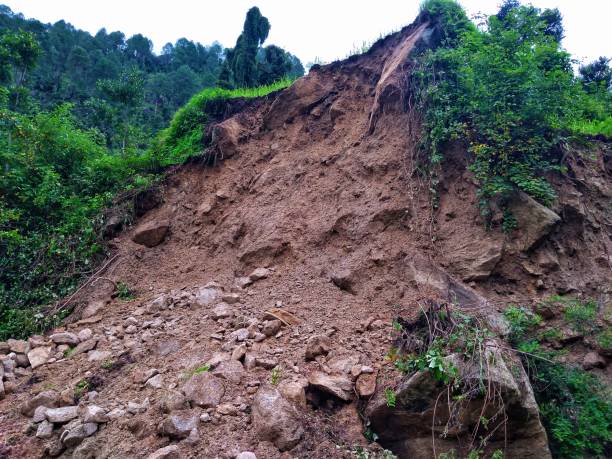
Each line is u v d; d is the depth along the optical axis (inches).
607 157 273.7
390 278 189.6
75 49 1212.5
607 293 188.5
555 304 177.3
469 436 119.7
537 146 207.8
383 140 247.8
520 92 204.1
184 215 291.3
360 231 214.5
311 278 205.0
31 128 322.3
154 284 245.9
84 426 124.7
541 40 218.8
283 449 111.3
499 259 185.8
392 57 283.6
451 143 222.5
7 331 211.9
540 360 152.6
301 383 133.0
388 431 125.7
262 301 195.3
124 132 432.1
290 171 276.4
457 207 208.2
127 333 191.9
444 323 146.2
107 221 287.0
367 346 152.4
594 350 166.9
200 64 1624.0
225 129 318.0
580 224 209.6
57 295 242.5
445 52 240.2
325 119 298.2
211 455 108.1
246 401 127.4
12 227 278.8
